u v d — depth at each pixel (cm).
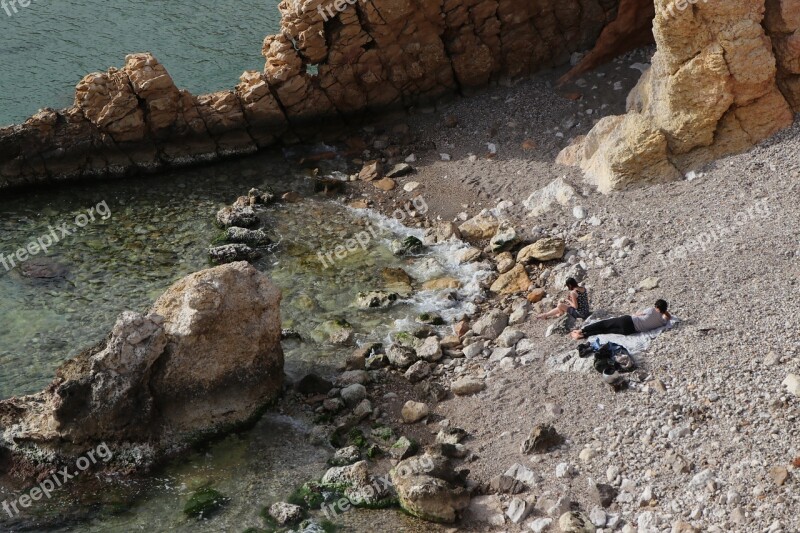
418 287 1902
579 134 2220
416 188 2200
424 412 1550
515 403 1523
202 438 1515
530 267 1886
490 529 1310
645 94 2102
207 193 2234
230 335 1515
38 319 1816
